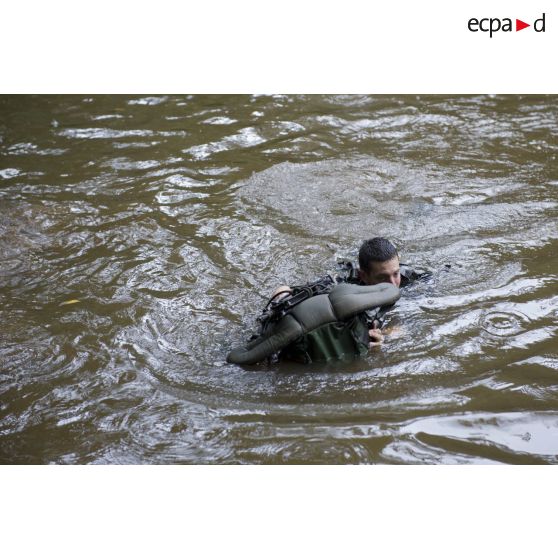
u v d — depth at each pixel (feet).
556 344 15.40
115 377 14.89
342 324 14.88
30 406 14.02
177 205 23.39
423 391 13.94
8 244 21.16
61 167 26.84
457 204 22.79
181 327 16.72
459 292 17.69
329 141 28.45
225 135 29.37
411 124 30.04
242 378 14.66
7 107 33.42
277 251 20.22
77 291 18.52
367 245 16.46
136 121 31.37
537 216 21.74
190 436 12.99
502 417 13.11
